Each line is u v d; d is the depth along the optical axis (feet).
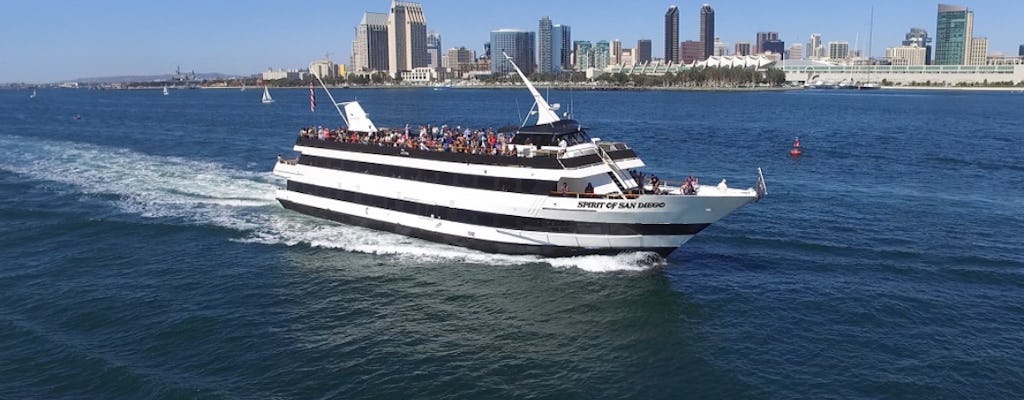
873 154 314.14
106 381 99.91
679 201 135.54
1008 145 349.20
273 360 106.52
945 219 182.70
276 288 134.82
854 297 128.06
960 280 136.46
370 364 105.81
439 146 159.63
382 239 162.61
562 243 144.46
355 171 169.78
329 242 161.48
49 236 167.53
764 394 97.14
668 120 527.40
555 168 140.05
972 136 393.70
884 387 97.50
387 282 138.10
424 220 158.61
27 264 147.54
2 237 166.20
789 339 112.47
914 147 341.00
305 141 181.16
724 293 131.44
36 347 109.50
